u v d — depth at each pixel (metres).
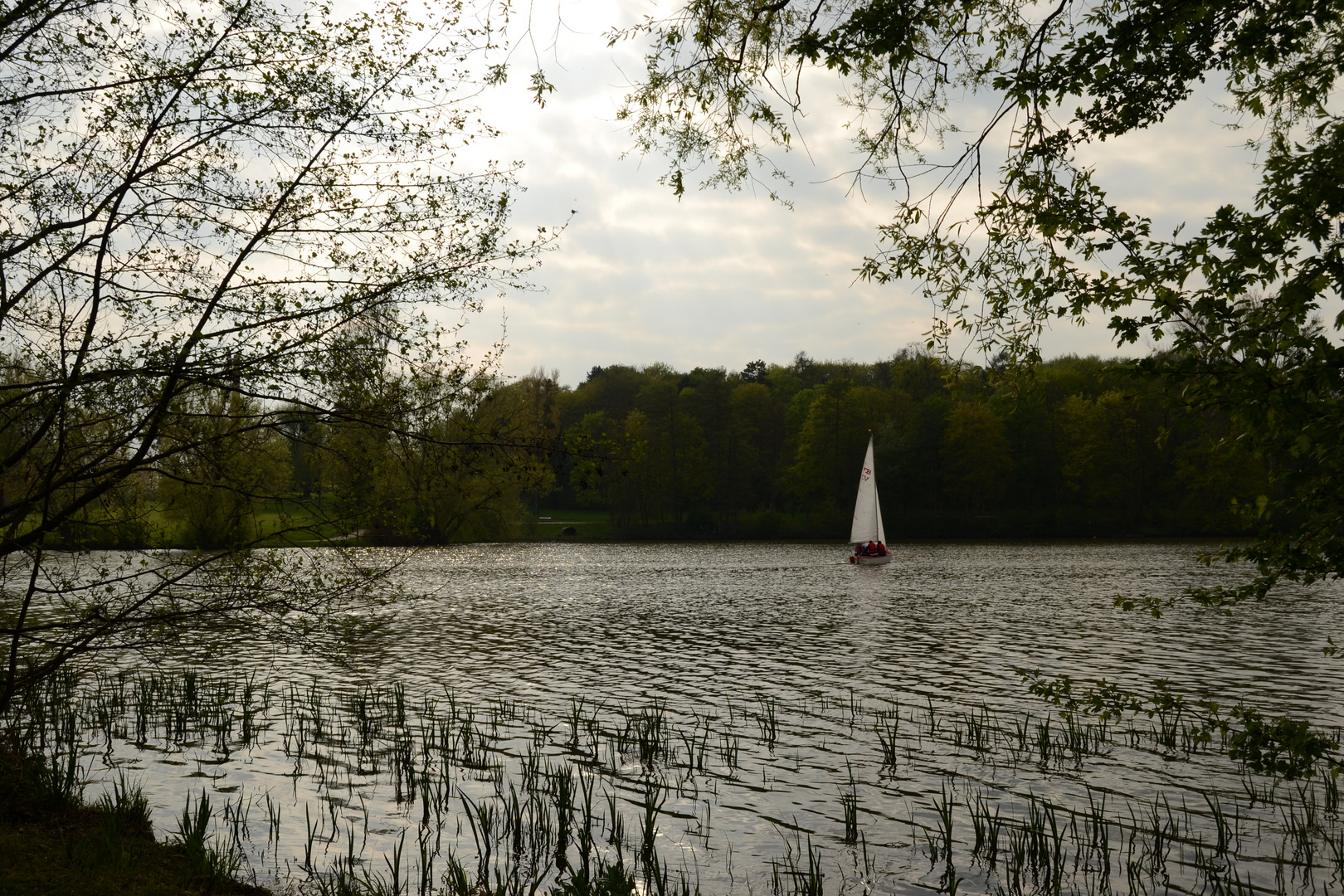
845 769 12.95
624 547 77.94
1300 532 6.88
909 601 36.09
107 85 9.02
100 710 15.31
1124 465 82.50
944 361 7.90
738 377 114.62
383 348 9.58
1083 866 9.66
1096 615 31.19
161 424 9.19
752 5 8.57
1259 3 6.53
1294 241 6.15
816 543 83.50
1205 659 22.12
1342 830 10.55
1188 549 67.81
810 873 9.05
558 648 24.34
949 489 86.31
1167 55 6.73
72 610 10.04
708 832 10.55
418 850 9.85
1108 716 8.51
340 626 11.55
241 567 9.89
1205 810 11.33
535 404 89.44
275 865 9.30
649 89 9.18
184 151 9.30
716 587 42.31
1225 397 5.82
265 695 17.48
